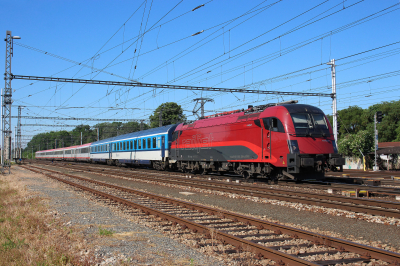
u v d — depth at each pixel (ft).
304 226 29.53
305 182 59.57
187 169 88.74
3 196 49.90
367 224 29.50
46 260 20.35
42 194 51.24
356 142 131.34
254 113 61.46
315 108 56.13
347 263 19.86
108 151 145.38
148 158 106.63
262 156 58.13
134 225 30.27
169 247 23.27
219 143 70.69
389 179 72.90
